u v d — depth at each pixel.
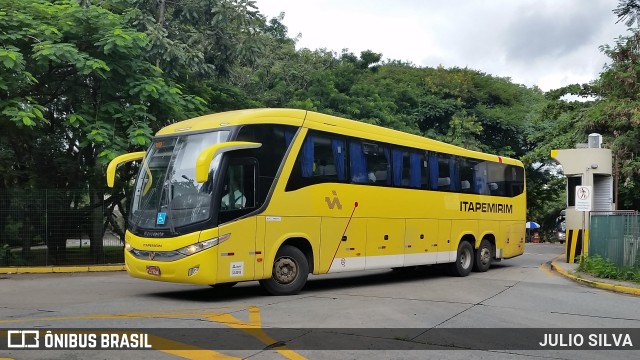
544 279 15.73
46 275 16.38
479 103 41.56
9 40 15.28
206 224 10.21
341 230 12.62
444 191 15.99
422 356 6.67
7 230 17.56
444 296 11.68
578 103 29.25
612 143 24.55
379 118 31.31
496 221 18.34
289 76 32.09
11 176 18.92
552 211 52.00
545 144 30.55
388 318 8.89
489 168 18.25
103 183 18.78
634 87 24.11
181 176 10.77
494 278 15.97
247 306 9.90
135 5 18.94
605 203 21.02
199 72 19.52
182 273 10.16
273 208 11.20
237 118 10.94
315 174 12.12
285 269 11.52
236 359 6.35
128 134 16.23
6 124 16.28
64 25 15.97
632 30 23.58
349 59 39.66
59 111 18.66
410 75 42.47
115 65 16.34
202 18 20.56
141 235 10.73
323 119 12.49
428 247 15.20
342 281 14.95
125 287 13.05
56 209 17.97
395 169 14.27
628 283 13.86
